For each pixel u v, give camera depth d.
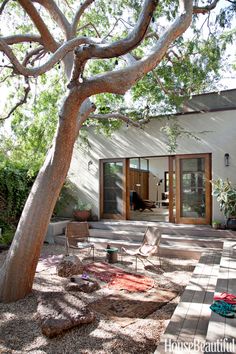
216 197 8.61
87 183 10.77
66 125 4.53
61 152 4.75
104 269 6.58
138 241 8.41
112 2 7.04
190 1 4.15
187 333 3.35
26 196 10.11
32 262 4.93
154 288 5.45
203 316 3.76
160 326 4.03
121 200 10.20
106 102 9.51
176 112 9.20
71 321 3.88
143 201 13.39
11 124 9.27
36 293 5.07
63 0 7.64
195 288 4.71
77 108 4.39
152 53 3.96
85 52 3.59
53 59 4.07
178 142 9.20
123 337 3.74
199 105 8.92
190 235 8.27
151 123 9.62
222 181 8.41
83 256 7.71
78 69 3.92
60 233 9.58
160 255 7.64
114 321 4.16
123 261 7.26
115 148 10.23
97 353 3.41
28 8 5.08
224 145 8.59
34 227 4.84
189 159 9.11
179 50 7.20
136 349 3.49
